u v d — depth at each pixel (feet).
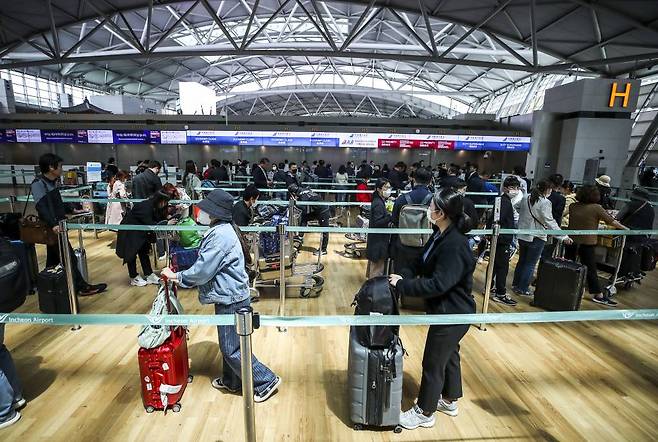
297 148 49.52
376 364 6.84
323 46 71.46
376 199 14.14
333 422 7.55
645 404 8.39
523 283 15.25
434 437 7.18
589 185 13.98
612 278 15.66
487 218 21.56
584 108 43.11
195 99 58.08
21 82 72.95
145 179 17.12
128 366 9.43
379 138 46.70
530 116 46.88
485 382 9.10
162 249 18.42
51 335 10.94
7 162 48.32
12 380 7.50
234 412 7.77
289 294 14.69
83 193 28.35
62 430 7.16
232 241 7.37
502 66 44.57
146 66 83.41
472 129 48.91
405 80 108.88
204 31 73.05
